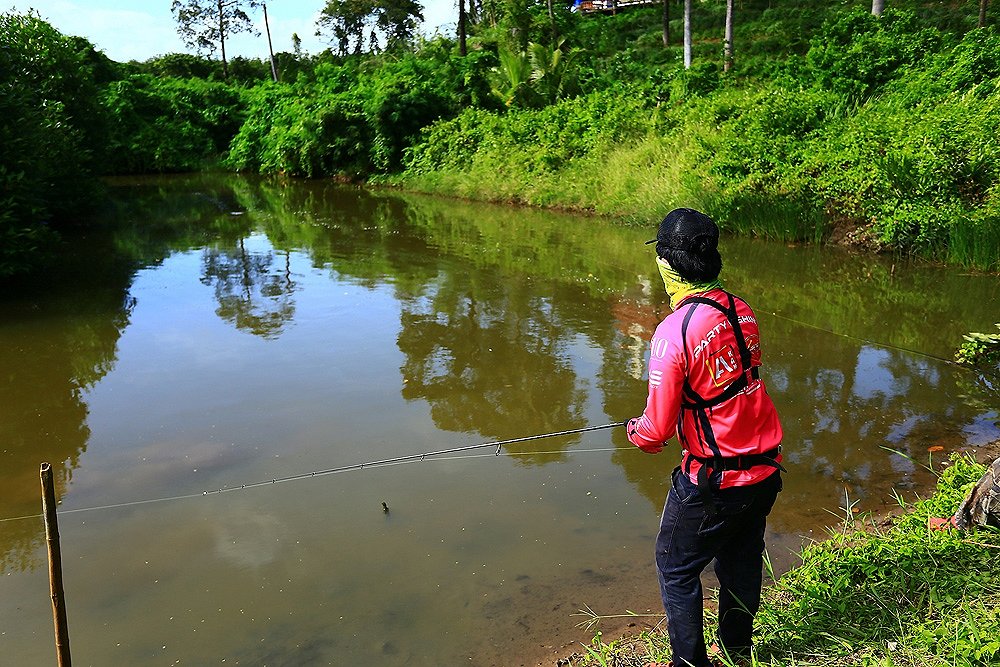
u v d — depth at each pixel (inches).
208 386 259.6
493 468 198.8
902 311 325.1
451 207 661.3
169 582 155.0
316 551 164.1
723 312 97.7
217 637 138.6
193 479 197.2
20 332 320.8
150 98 1156.5
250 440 218.5
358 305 353.7
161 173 1079.0
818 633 117.5
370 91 951.0
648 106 727.7
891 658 108.5
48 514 83.7
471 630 137.6
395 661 130.8
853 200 446.0
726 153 530.0
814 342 289.9
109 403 246.8
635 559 157.2
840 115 540.7
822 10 1231.5
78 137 597.3
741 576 108.7
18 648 136.9
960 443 205.3
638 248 463.2
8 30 588.1
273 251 482.0
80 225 593.9
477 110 856.9
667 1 1251.2
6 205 398.0
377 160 888.9
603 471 196.1
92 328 326.3
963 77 521.0
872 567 129.0
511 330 312.2
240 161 1082.7
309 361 281.9
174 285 398.6
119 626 142.6
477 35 1407.5
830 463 196.5
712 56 1131.9
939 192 417.7
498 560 158.6
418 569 156.4
